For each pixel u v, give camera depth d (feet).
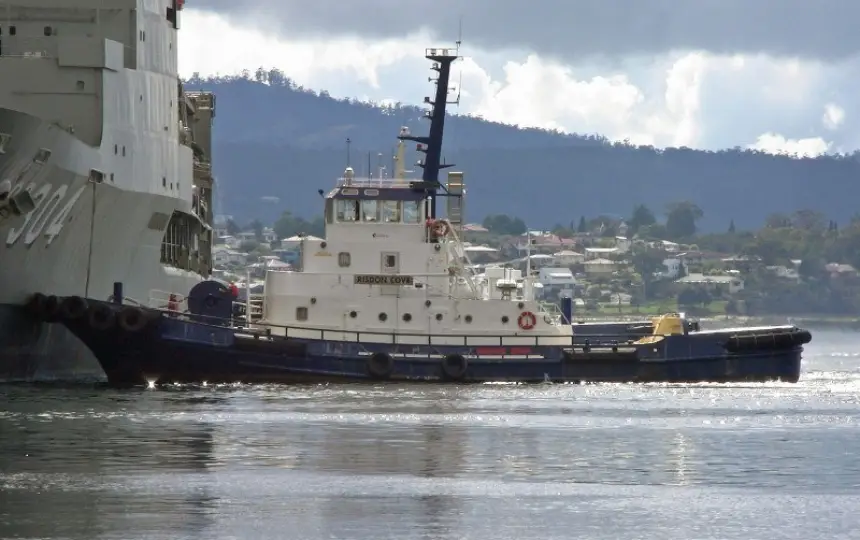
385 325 649.20
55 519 366.84
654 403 600.39
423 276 651.25
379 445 478.18
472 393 618.85
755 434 515.09
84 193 646.33
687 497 404.57
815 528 372.17
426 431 508.53
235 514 376.48
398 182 655.76
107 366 638.12
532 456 463.42
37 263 634.02
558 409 573.74
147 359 635.25
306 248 652.07
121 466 433.07
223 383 639.35
